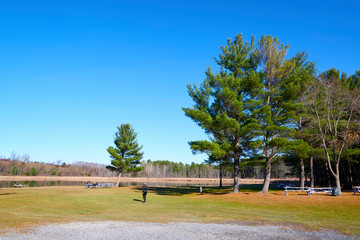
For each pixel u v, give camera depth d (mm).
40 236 9078
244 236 9672
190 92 28109
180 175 158125
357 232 10805
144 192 21422
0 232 9547
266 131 25172
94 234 9578
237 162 27125
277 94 26266
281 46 26812
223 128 24812
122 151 45156
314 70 30531
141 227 11156
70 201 20859
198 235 9695
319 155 27141
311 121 27953
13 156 155375
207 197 24672
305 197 21906
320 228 11586
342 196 22062
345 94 26203
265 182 26672
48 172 138375
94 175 149000
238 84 25375
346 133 24922
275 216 15109
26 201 20188
